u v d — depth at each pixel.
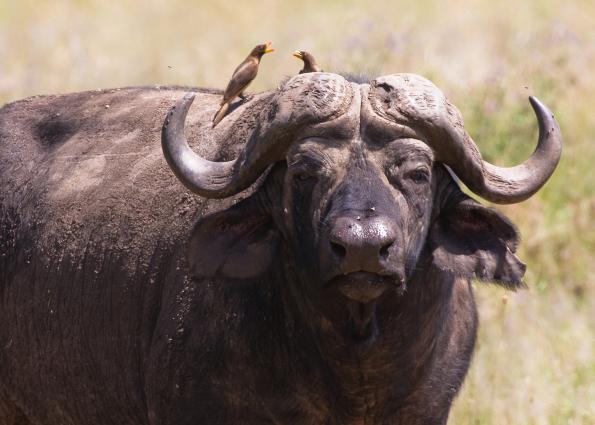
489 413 26.20
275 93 18.83
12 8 64.38
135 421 21.58
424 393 19.72
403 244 17.20
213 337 19.53
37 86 45.50
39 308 22.62
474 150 18.42
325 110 17.89
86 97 24.77
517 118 37.72
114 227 21.70
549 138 18.77
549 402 26.44
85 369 22.02
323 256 16.98
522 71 40.62
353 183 17.38
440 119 17.91
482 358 27.88
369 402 19.28
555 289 31.70
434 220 18.64
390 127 17.81
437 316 19.31
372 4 64.25
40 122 24.52
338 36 53.28
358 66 39.47
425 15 60.94
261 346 19.33
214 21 62.00
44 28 57.47
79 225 22.31
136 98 24.09
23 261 23.03
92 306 21.72
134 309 21.06
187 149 18.61
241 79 20.83
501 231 18.66
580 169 37.06
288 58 48.66
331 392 19.22
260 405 19.53
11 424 24.36
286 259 18.89
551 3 60.38
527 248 32.97
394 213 17.12
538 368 27.66
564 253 32.94
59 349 22.36
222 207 20.03
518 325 29.08
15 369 23.36
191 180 18.45
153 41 56.66
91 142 23.45
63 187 22.98
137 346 21.05
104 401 21.92
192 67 47.59
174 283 20.28
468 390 26.48
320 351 18.98
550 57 42.47
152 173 21.83
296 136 18.02
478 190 18.45
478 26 56.88
